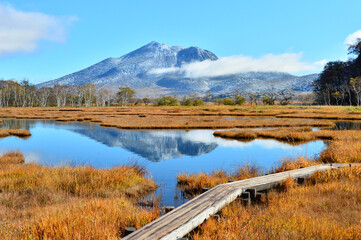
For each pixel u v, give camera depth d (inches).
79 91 5994.1
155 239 178.4
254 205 307.4
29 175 421.7
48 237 197.5
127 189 394.9
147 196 385.1
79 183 395.2
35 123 1782.7
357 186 326.3
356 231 192.4
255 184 347.6
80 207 259.3
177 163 664.4
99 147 907.4
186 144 949.8
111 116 2297.0
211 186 404.8
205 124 1530.5
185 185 445.1
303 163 487.5
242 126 1476.4
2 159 618.8
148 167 619.8
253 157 723.4
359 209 247.0
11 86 5231.3
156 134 1210.6
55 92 5689.0
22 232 207.2
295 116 2105.1
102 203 275.0
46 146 925.8
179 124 1536.7
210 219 230.5
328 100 4810.5
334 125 1475.1
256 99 5300.2
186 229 204.4
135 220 235.3
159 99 5492.1
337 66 5002.5
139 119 1931.6
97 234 195.6
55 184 387.5
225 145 921.5
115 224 226.8
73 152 821.9
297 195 306.8
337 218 228.7
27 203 322.0
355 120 1812.3
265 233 192.9
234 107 3868.1
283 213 239.9
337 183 343.6
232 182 357.4
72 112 2965.1
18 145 946.7
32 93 5536.4
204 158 722.2
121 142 1002.7
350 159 497.0
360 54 4771.2
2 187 375.9
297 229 201.3
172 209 259.1
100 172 444.5
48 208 272.5
